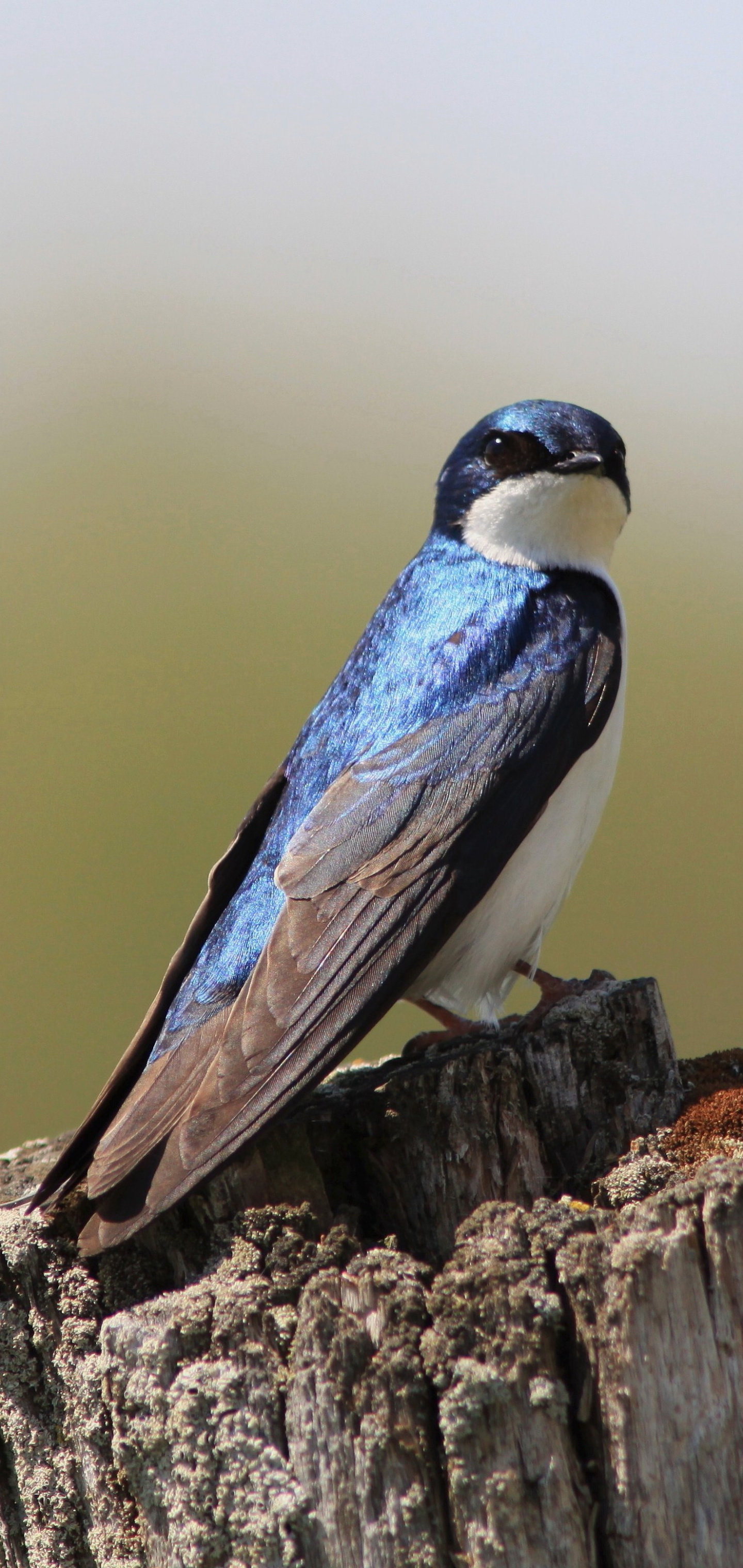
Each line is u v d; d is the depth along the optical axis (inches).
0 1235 287.3
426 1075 307.7
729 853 1074.7
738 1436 245.3
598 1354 247.9
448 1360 245.8
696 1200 251.1
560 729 345.7
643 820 1112.8
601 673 358.6
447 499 409.4
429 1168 304.0
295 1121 304.2
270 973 304.7
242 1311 259.0
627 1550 245.1
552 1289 251.6
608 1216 259.4
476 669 355.6
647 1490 245.3
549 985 358.9
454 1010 399.2
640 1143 295.1
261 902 331.0
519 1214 263.0
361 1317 253.0
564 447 390.9
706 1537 244.8
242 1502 253.4
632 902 1024.9
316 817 332.5
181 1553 260.8
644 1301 247.3
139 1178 278.8
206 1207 284.7
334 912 313.7
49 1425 281.4
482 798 331.0
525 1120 307.1
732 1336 246.7
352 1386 248.4
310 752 356.8
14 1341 283.1
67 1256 284.8
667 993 935.7
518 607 371.2
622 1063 315.0
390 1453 245.9
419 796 331.9
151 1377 262.5
